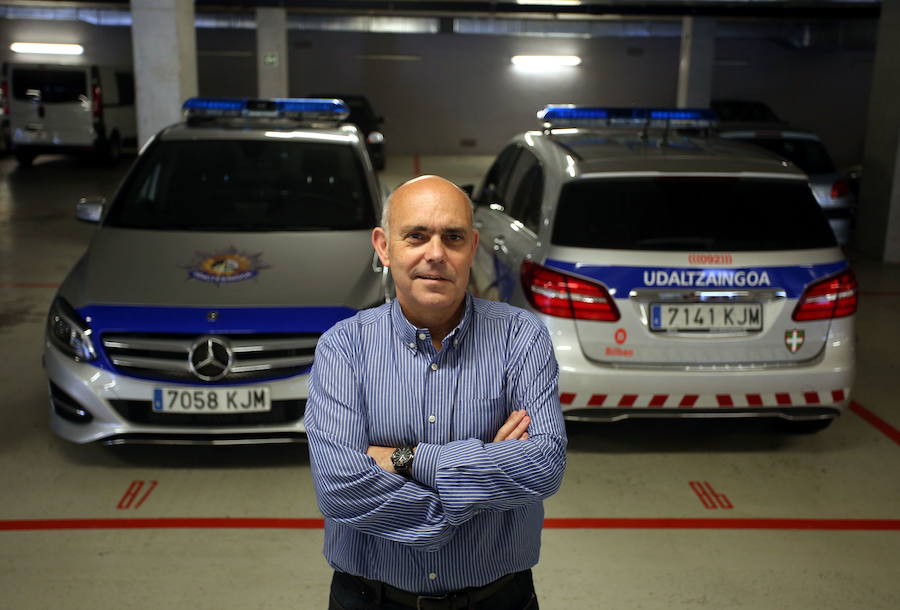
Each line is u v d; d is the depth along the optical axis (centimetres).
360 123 1518
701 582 279
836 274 346
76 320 335
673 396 339
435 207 142
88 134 1469
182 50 859
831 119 1858
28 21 1802
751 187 358
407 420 150
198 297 341
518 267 368
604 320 335
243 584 274
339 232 407
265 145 455
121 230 402
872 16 1329
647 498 337
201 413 329
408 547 152
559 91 1856
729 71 1838
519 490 142
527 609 165
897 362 517
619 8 1355
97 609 259
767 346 340
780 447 388
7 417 407
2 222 960
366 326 154
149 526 308
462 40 1828
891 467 369
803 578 282
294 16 1809
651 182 354
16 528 305
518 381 152
